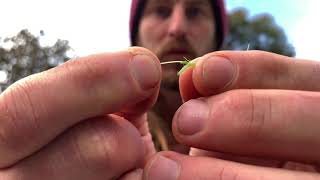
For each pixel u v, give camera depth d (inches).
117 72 2.9
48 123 2.8
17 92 2.8
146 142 3.8
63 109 2.8
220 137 3.0
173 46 7.4
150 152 3.8
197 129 3.1
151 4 7.7
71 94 2.8
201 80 3.1
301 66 3.2
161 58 7.4
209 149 3.1
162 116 6.7
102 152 3.0
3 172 3.0
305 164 3.1
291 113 3.0
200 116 3.1
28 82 2.9
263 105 3.0
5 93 2.9
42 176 3.0
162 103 6.8
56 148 3.0
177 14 7.5
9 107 2.8
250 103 3.0
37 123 2.8
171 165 3.1
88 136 3.0
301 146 3.0
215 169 3.0
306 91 3.1
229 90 3.1
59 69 2.9
